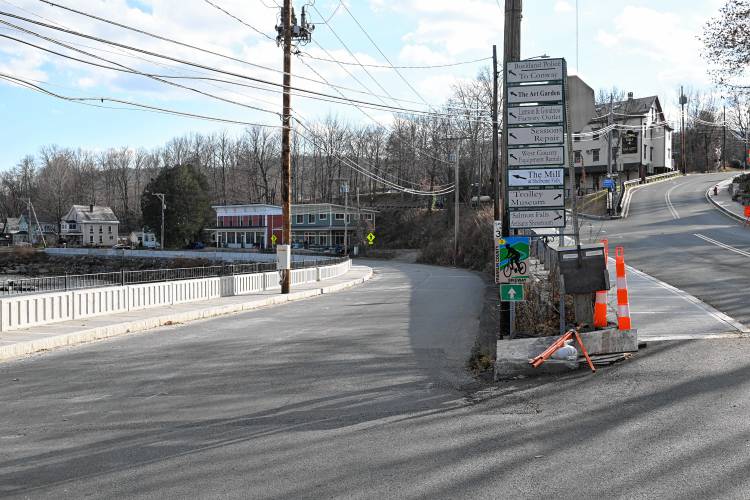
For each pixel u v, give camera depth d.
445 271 52.09
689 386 7.83
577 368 9.26
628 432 6.31
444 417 7.31
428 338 13.60
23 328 15.48
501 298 10.36
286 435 6.77
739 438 5.91
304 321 18.08
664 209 59.44
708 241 34.91
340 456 5.96
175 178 99.00
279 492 5.07
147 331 16.69
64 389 9.44
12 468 5.86
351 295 29.00
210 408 8.05
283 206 28.00
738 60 21.09
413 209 100.31
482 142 90.94
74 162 144.75
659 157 97.31
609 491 4.86
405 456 5.91
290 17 26.28
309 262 44.97
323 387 9.09
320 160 130.12
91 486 5.32
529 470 5.39
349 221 95.25
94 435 6.94
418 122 92.88
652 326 12.08
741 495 4.68
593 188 92.44
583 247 9.78
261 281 30.14
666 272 23.44
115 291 19.50
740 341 10.23
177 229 98.56
